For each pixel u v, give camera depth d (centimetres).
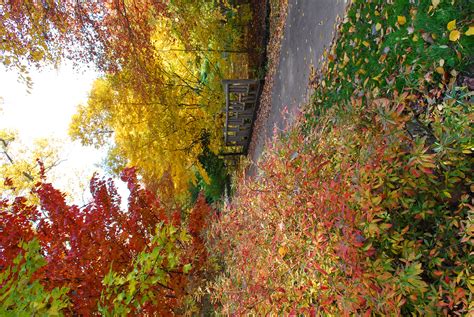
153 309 520
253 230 404
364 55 394
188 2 923
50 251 446
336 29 499
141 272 388
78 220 481
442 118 239
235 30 1087
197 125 1238
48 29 715
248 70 1154
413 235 229
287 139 398
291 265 310
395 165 218
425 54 264
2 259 385
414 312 210
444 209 224
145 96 1008
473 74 238
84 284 433
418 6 279
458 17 243
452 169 222
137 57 884
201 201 722
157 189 1089
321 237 254
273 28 935
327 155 320
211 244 595
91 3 773
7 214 431
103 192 541
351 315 240
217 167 1412
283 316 306
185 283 571
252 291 333
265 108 993
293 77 745
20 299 271
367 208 211
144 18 854
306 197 308
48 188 493
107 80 972
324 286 242
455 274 208
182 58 1221
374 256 237
